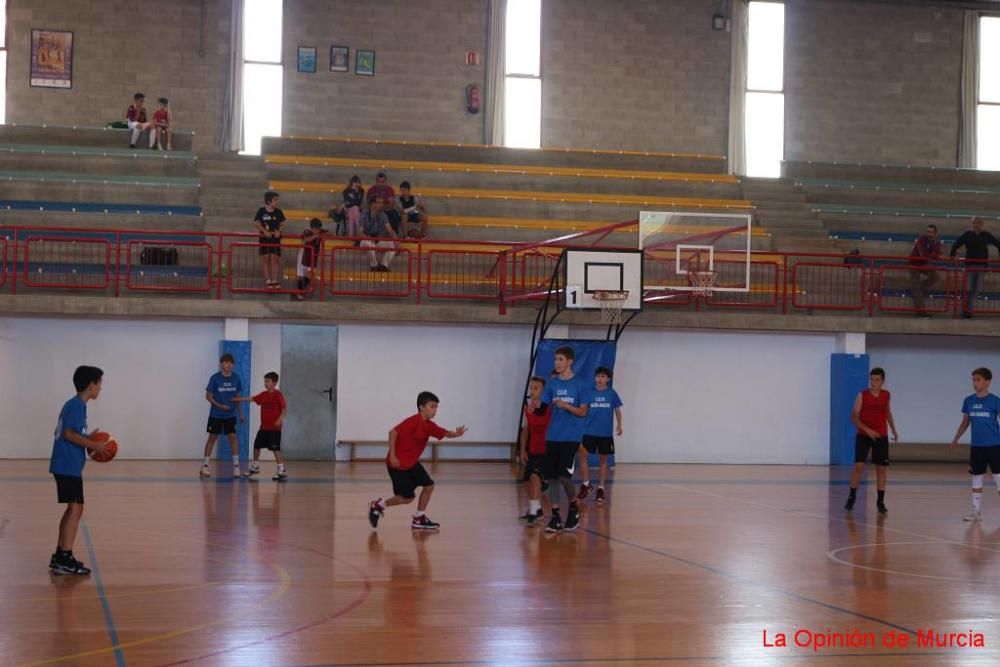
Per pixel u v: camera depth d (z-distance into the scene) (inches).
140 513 556.4
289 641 291.4
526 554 447.8
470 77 1261.1
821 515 597.9
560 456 510.3
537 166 1240.2
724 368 945.5
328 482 733.9
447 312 891.4
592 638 301.0
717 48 1307.8
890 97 1334.9
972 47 1342.3
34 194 1060.5
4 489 647.1
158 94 1205.7
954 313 993.5
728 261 927.0
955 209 1272.1
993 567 433.7
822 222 1177.4
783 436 951.0
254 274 985.5
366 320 895.7
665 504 637.9
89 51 1196.5
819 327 942.4
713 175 1259.8
